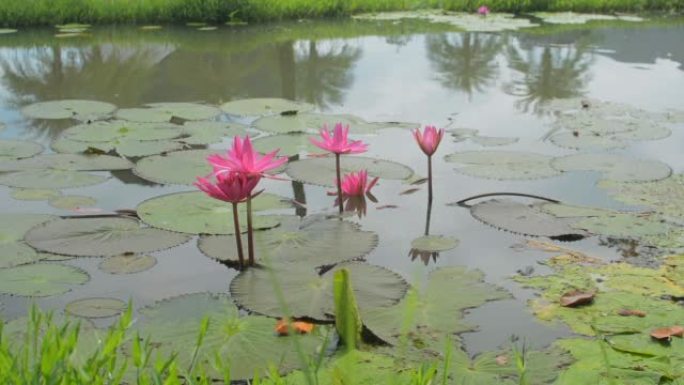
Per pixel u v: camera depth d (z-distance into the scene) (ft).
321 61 19.63
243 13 25.45
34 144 11.71
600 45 22.45
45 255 8.09
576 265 8.08
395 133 13.20
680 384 5.80
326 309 6.93
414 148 12.37
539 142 12.76
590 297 7.23
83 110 14.01
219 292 7.43
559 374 5.94
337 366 5.91
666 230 9.01
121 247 8.34
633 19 28.04
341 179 10.55
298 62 19.47
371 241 8.50
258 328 6.57
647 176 10.84
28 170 10.59
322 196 10.16
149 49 20.52
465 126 13.75
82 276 7.59
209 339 6.37
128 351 6.12
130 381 5.65
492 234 8.98
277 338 6.42
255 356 6.13
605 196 10.19
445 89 16.72
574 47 22.02
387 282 7.52
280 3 26.21
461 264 8.16
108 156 11.28
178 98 15.64
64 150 11.49
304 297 7.14
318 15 27.22
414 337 6.55
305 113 14.05
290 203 9.73
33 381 4.65
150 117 13.39
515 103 15.48
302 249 8.27
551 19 27.66
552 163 11.34
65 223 8.83
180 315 6.79
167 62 19.07
